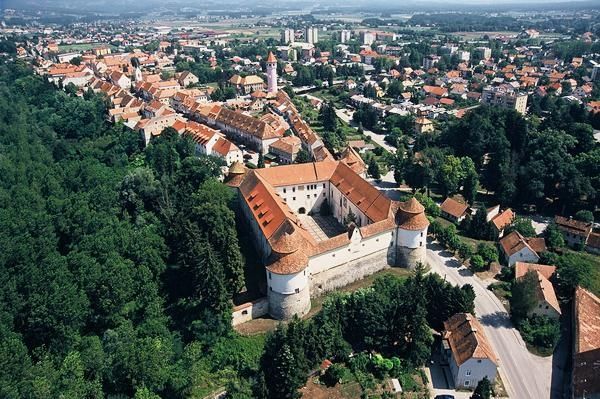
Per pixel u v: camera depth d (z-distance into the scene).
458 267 150.50
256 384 101.00
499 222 175.50
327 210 176.25
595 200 190.75
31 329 114.00
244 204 158.50
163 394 102.25
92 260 131.75
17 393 92.62
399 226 142.75
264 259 136.12
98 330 122.00
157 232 149.50
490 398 103.31
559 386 107.94
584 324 119.56
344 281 137.00
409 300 114.38
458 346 109.31
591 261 158.38
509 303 133.50
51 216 162.25
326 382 106.81
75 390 94.69
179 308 125.75
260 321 122.25
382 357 112.31
